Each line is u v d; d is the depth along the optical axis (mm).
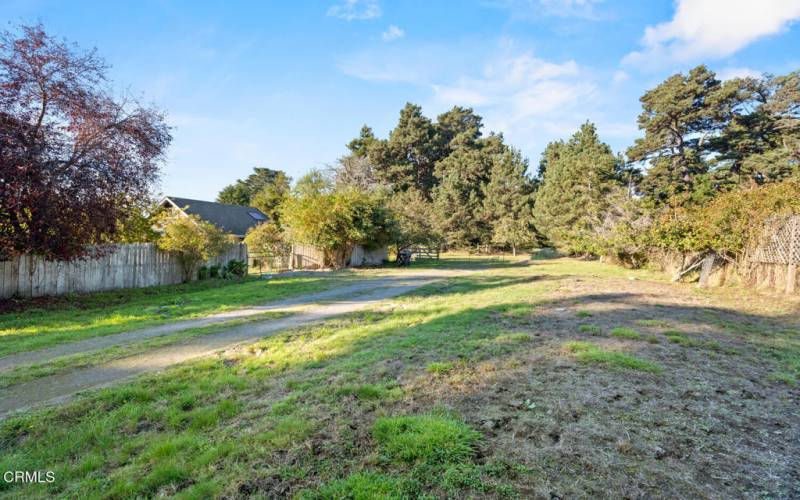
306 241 22328
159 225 14727
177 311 8938
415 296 11062
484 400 3455
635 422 3016
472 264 26469
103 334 6703
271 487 2346
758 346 5246
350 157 38844
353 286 13633
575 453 2584
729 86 23953
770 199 11047
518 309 7949
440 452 2590
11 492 2469
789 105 24906
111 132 10891
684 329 6188
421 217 31359
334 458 2625
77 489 2465
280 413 3367
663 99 24766
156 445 2900
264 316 8211
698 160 26344
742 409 3262
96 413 3562
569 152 35438
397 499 2158
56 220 9617
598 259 26188
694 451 2619
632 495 2162
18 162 8867
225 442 2916
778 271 10570
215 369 4758
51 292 10648
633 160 27672
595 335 5742
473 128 52406
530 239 38750
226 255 17156
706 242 12070
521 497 2156
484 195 44438
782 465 2463
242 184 56594
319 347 5625
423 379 4023
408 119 51469
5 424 3348
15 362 5160
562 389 3656
